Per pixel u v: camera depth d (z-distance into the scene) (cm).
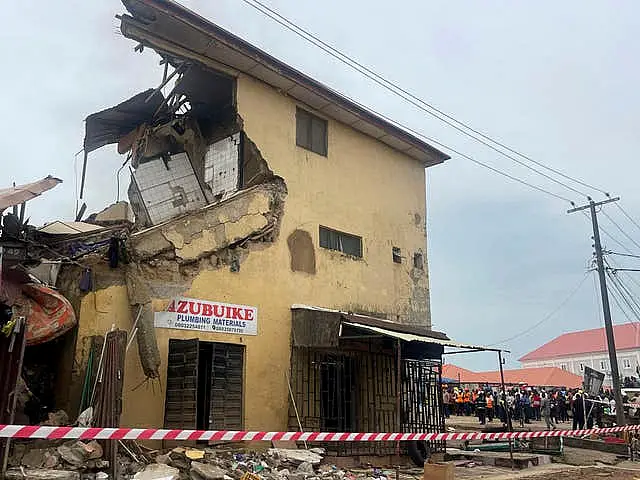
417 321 1722
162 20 1191
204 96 1480
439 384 1530
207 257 1179
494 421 2550
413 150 1805
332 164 1547
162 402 1045
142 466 868
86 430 621
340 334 1227
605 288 2448
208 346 1137
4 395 710
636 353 6381
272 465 1022
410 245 1767
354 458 1261
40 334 895
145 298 1036
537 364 7438
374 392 1437
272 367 1245
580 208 2580
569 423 2641
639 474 1350
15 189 1016
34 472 705
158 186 1527
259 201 1312
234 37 1273
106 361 861
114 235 1092
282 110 1445
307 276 1390
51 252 1123
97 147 1681
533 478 1177
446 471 965
